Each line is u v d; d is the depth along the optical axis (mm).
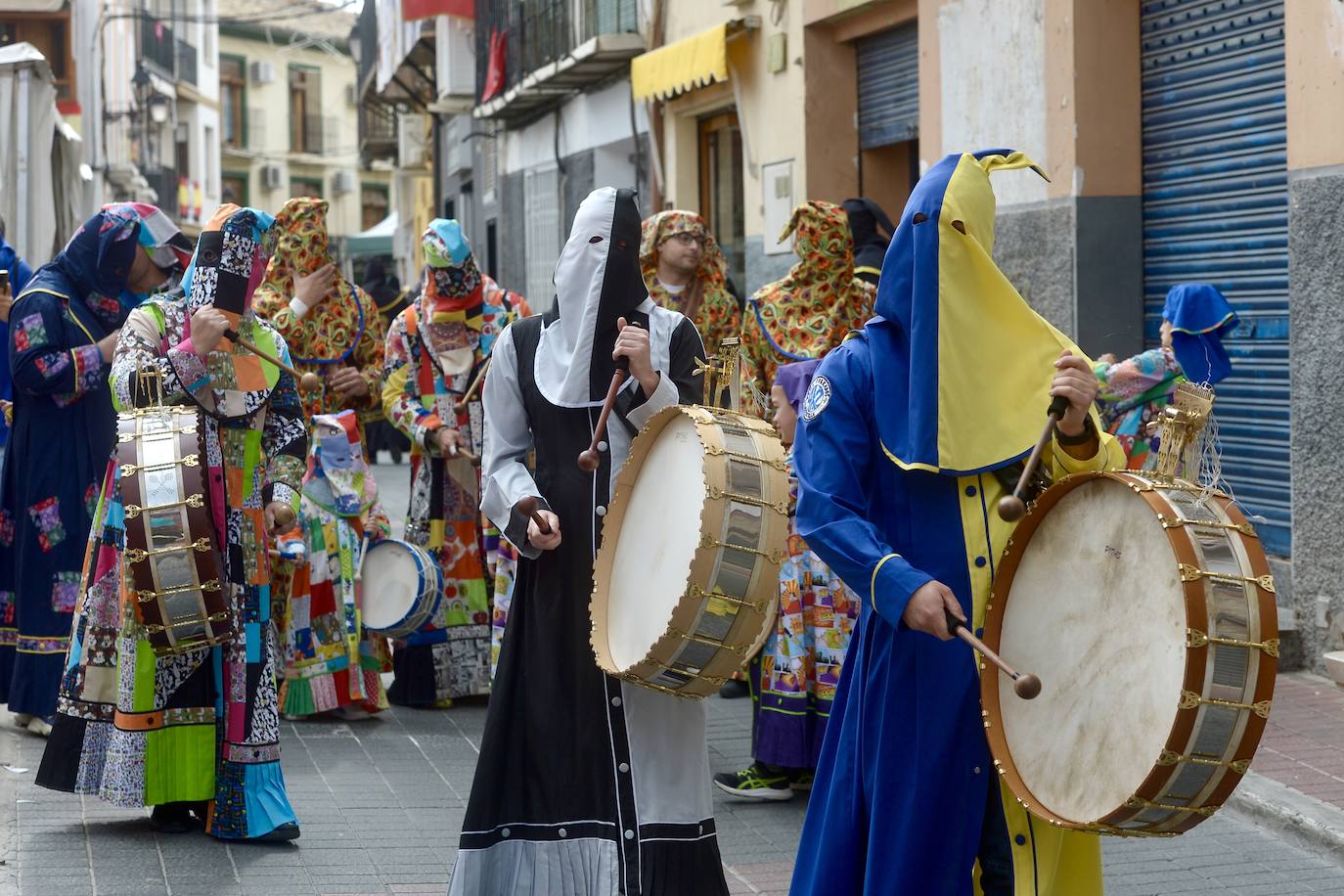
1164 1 9266
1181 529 3086
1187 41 9102
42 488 6961
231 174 64562
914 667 3529
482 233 28422
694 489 4035
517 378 4586
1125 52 9469
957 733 3504
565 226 21469
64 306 6867
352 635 7566
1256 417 8648
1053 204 9703
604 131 19500
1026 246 9992
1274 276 8523
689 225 7898
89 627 5543
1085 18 9414
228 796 5531
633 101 17094
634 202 4570
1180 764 3043
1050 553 3400
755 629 4051
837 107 13031
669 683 4105
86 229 6902
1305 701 7285
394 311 13781
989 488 3574
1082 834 3539
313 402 7848
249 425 5504
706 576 3936
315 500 7531
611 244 4527
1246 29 8633
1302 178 7754
